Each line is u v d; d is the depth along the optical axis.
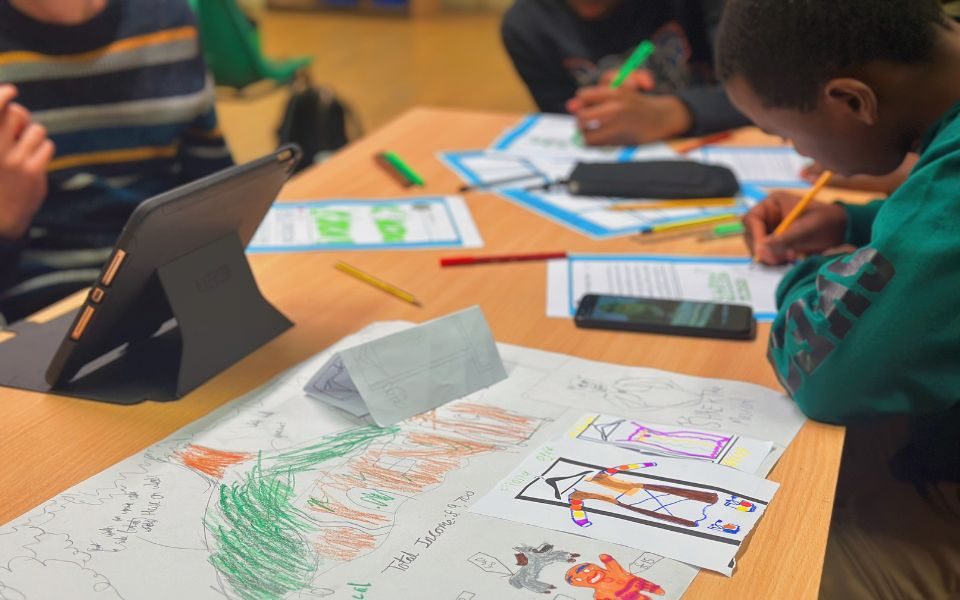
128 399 0.91
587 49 2.24
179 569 0.67
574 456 0.81
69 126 1.51
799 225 1.26
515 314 1.10
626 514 0.72
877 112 0.95
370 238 1.33
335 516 0.73
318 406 0.90
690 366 0.98
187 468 0.80
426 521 0.72
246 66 2.62
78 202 1.52
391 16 6.80
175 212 0.85
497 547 0.69
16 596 0.65
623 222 1.40
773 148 1.74
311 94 2.65
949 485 1.08
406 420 0.87
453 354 0.93
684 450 0.81
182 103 1.61
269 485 0.77
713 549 0.68
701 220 1.40
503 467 0.79
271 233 1.34
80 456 0.82
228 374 0.96
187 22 1.62
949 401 0.86
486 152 1.72
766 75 0.98
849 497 1.08
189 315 0.94
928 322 0.84
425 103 4.69
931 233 0.85
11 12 1.44
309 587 0.65
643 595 0.64
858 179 1.51
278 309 1.09
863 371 0.85
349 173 1.61
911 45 0.91
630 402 0.90
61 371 0.91
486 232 1.36
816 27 0.93
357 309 1.11
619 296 1.12
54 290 1.49
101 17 1.52
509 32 2.28
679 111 1.79
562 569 0.67
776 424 0.87
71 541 0.70
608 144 1.76
